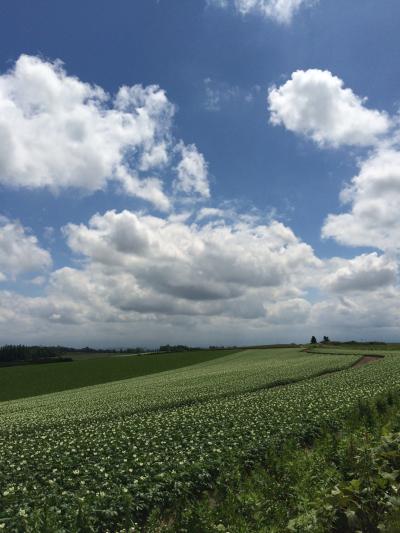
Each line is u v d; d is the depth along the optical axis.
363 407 21.08
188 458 15.40
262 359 96.69
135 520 11.55
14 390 68.00
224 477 13.50
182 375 69.50
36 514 10.82
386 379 35.94
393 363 56.44
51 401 47.53
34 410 39.84
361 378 38.88
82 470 14.95
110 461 15.70
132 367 98.81
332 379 41.06
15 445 20.98
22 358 150.75
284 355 104.31
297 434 18.22
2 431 27.75
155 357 127.44
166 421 23.69
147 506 11.98
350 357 78.38
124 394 46.12
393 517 8.71
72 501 12.10
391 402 24.03
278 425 19.59
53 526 10.26
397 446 11.88
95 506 11.45
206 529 9.60
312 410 22.58
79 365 108.75
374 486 9.77
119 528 10.85
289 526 9.02
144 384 58.56
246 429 19.20
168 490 12.98
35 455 18.02
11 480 14.88
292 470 12.70
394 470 10.44
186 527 9.96
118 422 25.88
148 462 14.88
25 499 12.45
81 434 22.47
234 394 38.28
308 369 57.25
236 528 9.44
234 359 106.25
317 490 10.54
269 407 25.28
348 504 9.34
